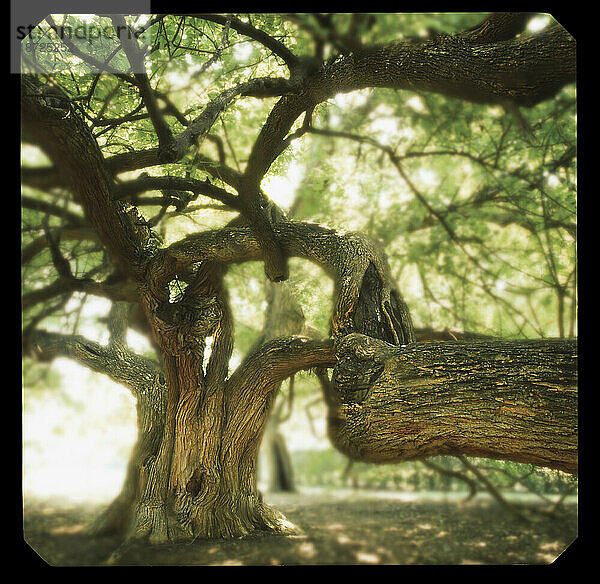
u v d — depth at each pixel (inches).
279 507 192.9
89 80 169.5
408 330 162.7
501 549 149.4
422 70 141.9
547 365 116.7
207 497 174.1
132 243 170.1
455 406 121.7
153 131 175.3
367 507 183.0
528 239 204.8
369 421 131.0
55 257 172.4
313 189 218.1
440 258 212.5
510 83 142.9
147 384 191.8
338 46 112.9
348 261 160.9
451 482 191.6
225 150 197.0
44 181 151.0
